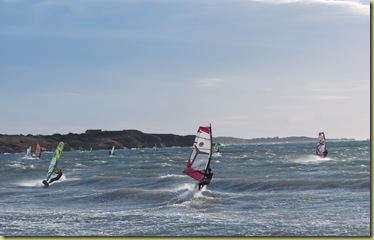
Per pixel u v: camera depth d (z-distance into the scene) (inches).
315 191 1429.6
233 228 950.4
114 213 1146.7
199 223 1003.3
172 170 2608.3
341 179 1622.8
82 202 1392.7
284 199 1284.4
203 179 1424.7
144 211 1172.5
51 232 953.5
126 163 3676.2
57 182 2006.6
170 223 1012.5
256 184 1592.0
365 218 1005.8
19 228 995.9
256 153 5004.9
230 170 2439.7
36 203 1395.2
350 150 4992.6
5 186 1894.7
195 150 1444.4
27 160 5216.5
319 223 974.4
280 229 933.2
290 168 2401.6
